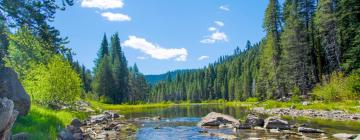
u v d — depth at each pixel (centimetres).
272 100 7356
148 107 9712
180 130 2830
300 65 6419
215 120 3183
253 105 7481
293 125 2773
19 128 1597
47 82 3850
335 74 5516
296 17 6725
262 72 8275
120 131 2725
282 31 7550
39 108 2686
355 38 5100
